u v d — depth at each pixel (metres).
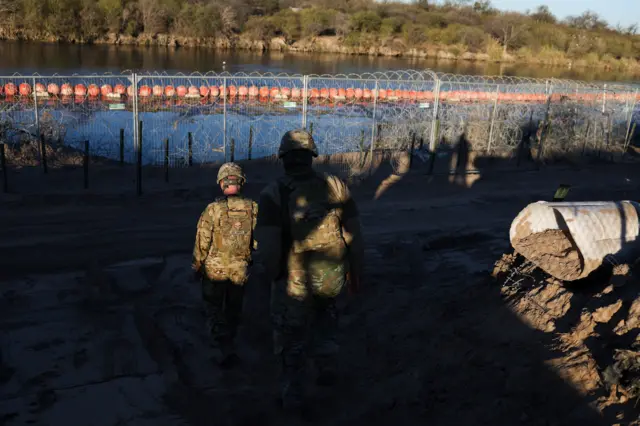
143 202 11.04
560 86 21.55
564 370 4.25
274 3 73.50
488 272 7.41
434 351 5.14
